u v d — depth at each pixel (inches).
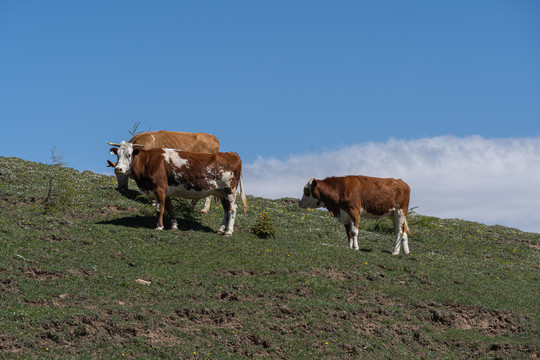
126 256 727.7
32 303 533.0
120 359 454.9
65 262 666.2
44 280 599.2
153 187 863.7
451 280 818.2
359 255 861.8
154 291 614.9
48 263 653.9
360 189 908.6
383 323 630.5
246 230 983.6
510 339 646.5
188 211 966.4
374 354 557.0
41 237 746.8
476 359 595.8
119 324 505.4
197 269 709.9
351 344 561.6
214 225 978.7
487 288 810.2
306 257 808.3
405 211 933.8
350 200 905.5
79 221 869.2
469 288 796.0
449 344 620.7
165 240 814.5
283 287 682.2
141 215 955.3
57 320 488.7
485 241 1262.3
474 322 686.5
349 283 732.0
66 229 801.6
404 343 601.0
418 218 1363.2
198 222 971.3
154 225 906.1
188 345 502.3
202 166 874.8
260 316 590.9
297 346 544.7
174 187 871.7
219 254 776.9
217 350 506.9
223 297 636.1
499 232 1389.0
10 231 746.8
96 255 712.4
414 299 714.8
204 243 820.0
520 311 731.4
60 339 465.7
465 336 640.4
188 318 561.6
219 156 888.9
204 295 629.6
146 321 525.7
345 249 896.9
